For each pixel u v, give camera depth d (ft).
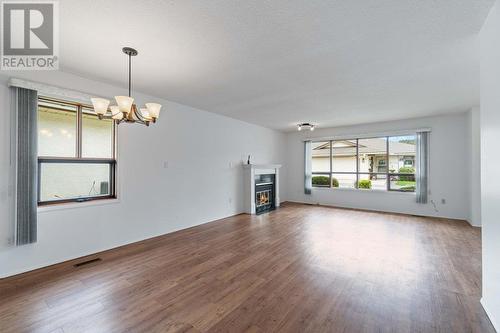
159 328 5.73
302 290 7.47
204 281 8.05
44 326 5.78
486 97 6.10
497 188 5.50
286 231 14.14
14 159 8.40
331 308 6.52
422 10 5.68
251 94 12.37
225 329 5.71
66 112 10.09
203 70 9.31
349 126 21.62
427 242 12.05
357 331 5.61
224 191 17.89
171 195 13.93
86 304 6.70
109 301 6.86
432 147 17.88
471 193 15.44
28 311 6.36
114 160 11.53
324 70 9.28
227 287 7.66
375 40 7.07
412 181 19.20
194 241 12.28
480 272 8.65
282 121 19.75
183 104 14.55
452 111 16.14
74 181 10.34
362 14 5.85
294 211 20.36
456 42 7.15
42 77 9.05
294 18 6.03
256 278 8.26
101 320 6.02
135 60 8.45
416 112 16.38
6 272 8.32
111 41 7.18
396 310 6.42
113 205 11.25
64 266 9.20
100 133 11.14
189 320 6.04
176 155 14.23
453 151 17.11
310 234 13.50
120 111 7.17
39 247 9.03
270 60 8.43
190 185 15.14
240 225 15.57
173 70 9.33
